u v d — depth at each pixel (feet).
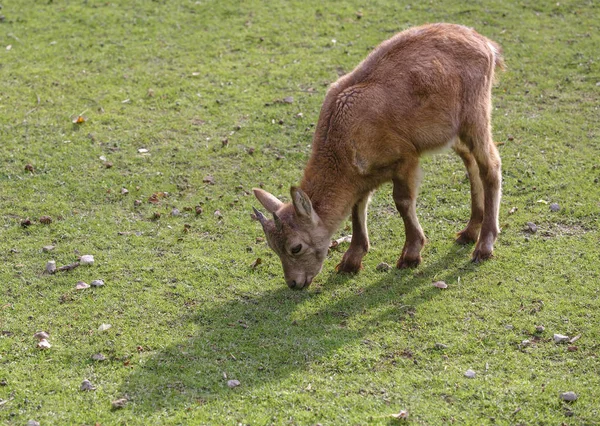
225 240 40.73
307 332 33.45
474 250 38.47
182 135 50.60
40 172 46.75
